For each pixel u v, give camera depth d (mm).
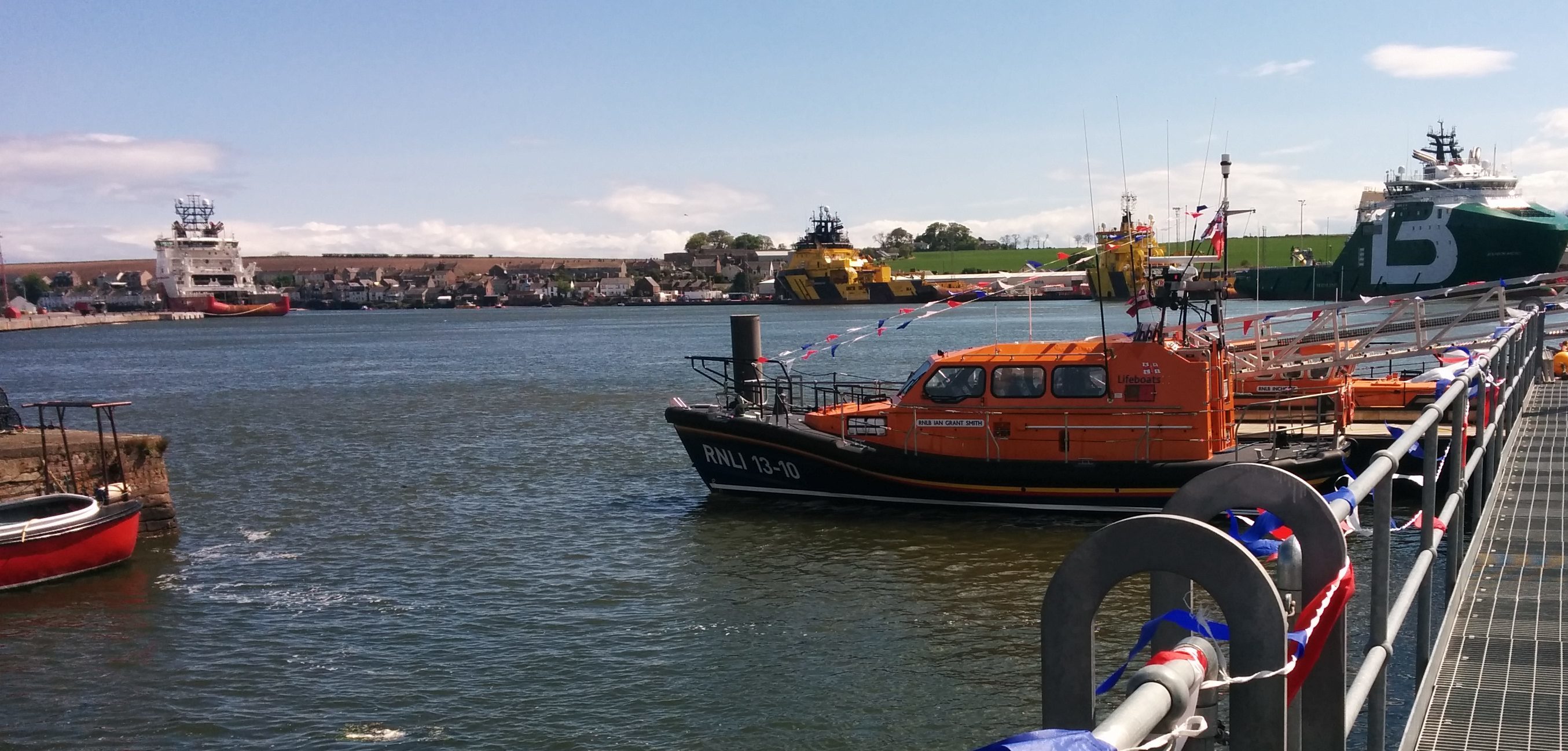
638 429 36719
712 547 19156
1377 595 3877
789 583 16953
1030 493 19922
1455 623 6164
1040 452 19828
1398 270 105062
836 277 170250
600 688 13078
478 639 14875
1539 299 19469
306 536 21375
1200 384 19000
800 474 21703
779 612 15617
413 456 31906
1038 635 14383
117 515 18891
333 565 19062
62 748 11914
